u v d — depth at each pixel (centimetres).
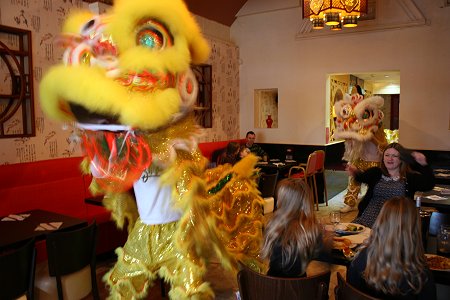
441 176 457
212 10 709
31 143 430
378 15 646
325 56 701
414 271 163
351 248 226
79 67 159
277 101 818
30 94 421
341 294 164
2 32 402
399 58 638
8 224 293
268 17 751
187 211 177
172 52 170
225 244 214
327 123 740
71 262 246
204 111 712
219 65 736
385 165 318
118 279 188
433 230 315
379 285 167
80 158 457
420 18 612
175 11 174
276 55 750
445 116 609
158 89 169
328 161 898
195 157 191
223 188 224
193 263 176
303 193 207
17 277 211
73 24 189
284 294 172
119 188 196
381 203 318
